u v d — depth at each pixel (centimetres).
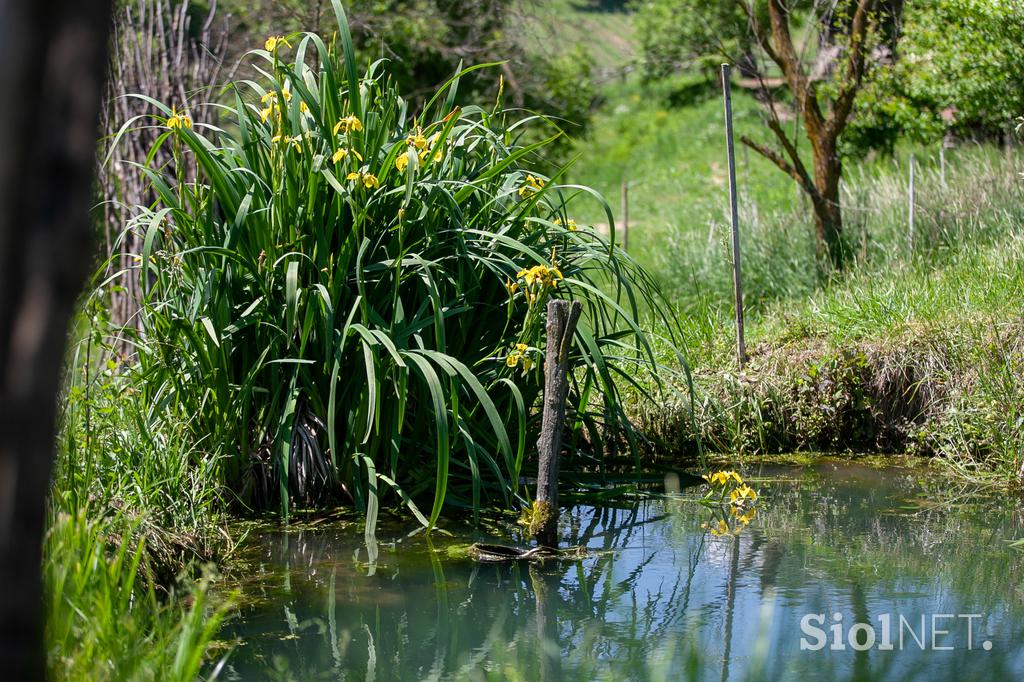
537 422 607
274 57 555
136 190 845
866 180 1103
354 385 552
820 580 457
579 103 1731
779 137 931
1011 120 1030
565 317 492
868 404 700
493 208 588
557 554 494
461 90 1512
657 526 543
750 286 925
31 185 178
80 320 541
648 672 369
